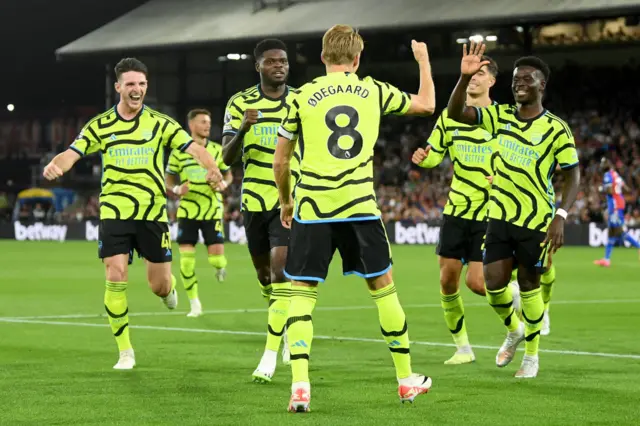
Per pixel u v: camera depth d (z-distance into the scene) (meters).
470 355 12.04
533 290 10.77
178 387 10.05
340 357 12.34
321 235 8.65
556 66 54.91
